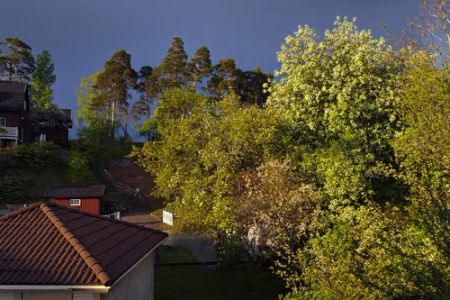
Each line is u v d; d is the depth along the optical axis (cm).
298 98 1972
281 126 1945
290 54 2002
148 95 6238
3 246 1151
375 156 1755
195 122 2278
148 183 5019
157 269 2395
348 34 1961
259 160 2003
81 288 1013
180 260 2575
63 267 1066
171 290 2048
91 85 5956
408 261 823
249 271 2278
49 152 4828
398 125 1727
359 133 1773
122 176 5103
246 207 1773
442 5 1487
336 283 923
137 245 1380
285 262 1973
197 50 6262
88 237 1259
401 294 820
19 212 1342
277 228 1677
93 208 3969
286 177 1759
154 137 5875
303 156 1858
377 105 1784
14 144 4916
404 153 1202
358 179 1630
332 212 1647
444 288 737
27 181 4356
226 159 1978
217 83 6253
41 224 1272
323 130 1914
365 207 1326
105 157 5372
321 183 1806
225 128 2098
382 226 943
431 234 791
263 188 1762
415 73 1399
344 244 1116
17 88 5247
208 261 2542
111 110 6375
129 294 1304
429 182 873
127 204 4488
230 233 1966
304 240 1745
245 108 2056
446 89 1323
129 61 6066
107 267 1092
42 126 5975
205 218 2041
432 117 1161
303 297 1191
